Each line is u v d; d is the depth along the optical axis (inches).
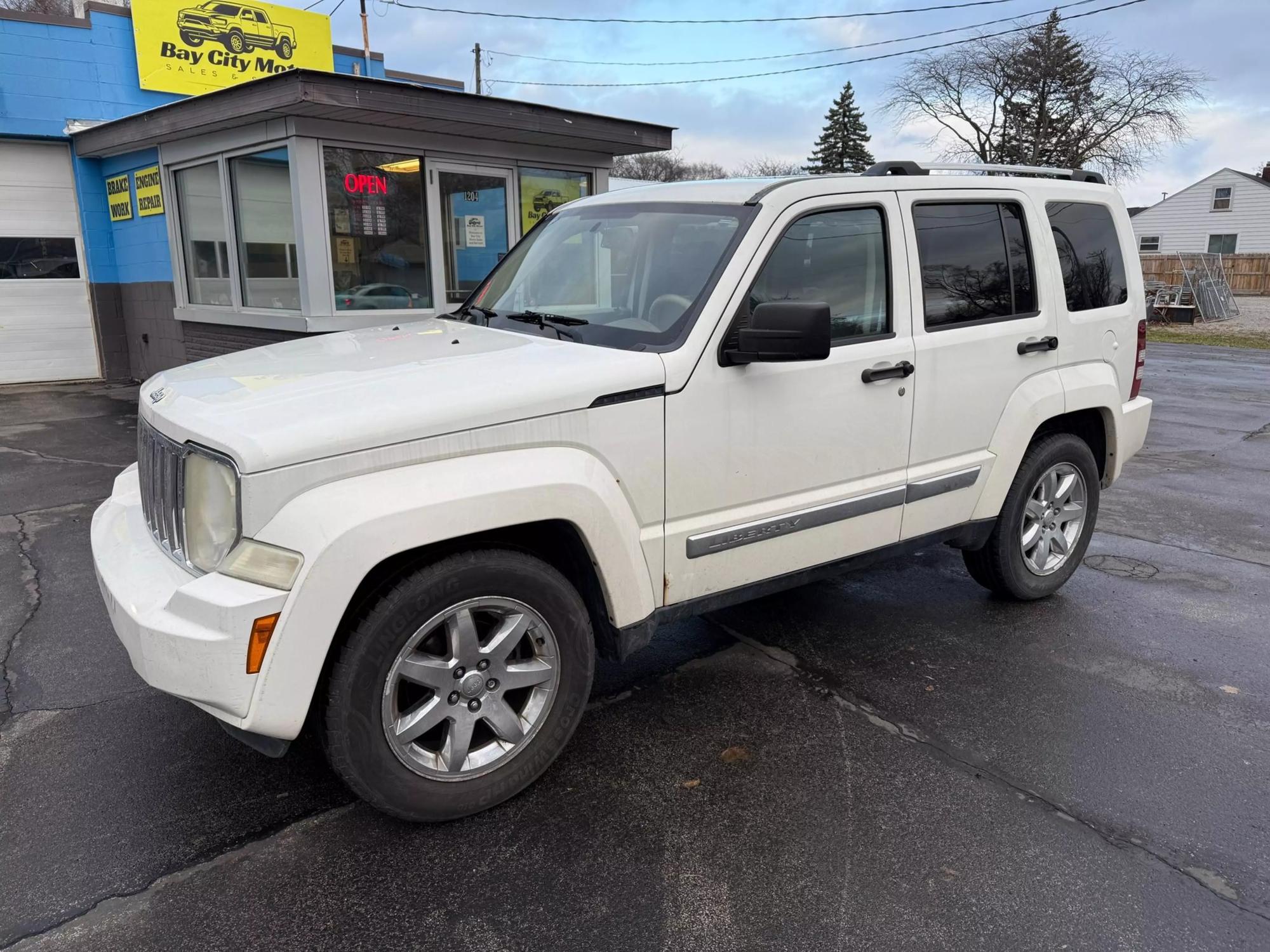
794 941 91.4
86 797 115.0
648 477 117.3
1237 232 1867.6
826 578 144.9
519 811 113.0
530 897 97.7
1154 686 147.9
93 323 484.7
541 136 371.6
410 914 95.0
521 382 106.9
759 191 132.2
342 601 94.3
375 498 96.0
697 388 119.3
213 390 108.4
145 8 453.4
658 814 112.7
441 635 107.9
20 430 352.2
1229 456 332.2
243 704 93.1
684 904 96.6
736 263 123.7
